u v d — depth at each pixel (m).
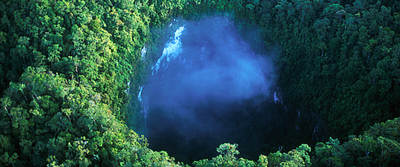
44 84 74.69
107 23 90.31
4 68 83.19
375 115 82.75
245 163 64.81
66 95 74.81
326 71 95.12
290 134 101.81
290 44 105.62
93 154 67.75
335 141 69.25
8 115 72.62
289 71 105.69
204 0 108.19
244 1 112.88
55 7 84.00
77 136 71.25
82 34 82.38
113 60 87.81
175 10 104.75
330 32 98.00
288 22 107.38
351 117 87.62
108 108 81.00
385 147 62.25
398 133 67.69
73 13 84.62
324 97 94.56
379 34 88.12
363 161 63.53
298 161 63.53
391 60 84.00
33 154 69.81
